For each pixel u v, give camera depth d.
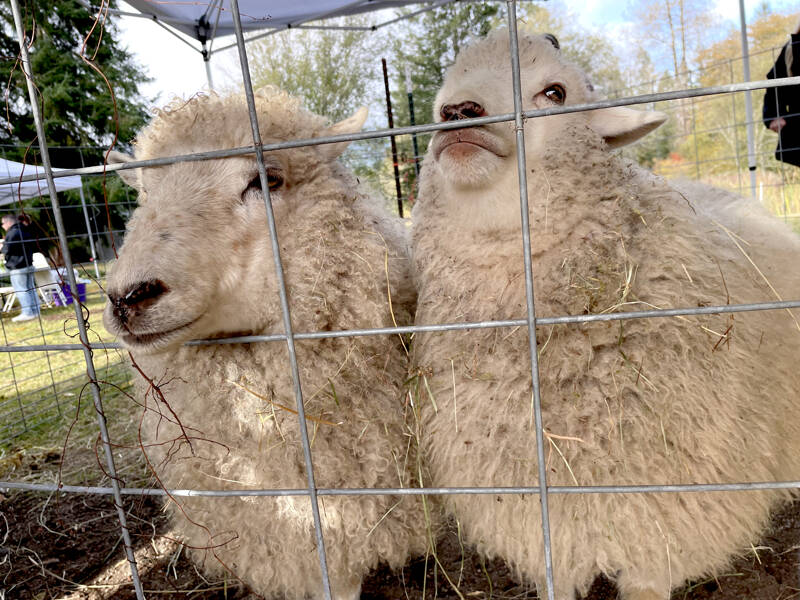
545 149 0.76
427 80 5.43
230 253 0.73
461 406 0.75
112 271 0.65
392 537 0.82
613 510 0.68
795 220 2.82
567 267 0.72
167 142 0.77
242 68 0.46
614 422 0.67
